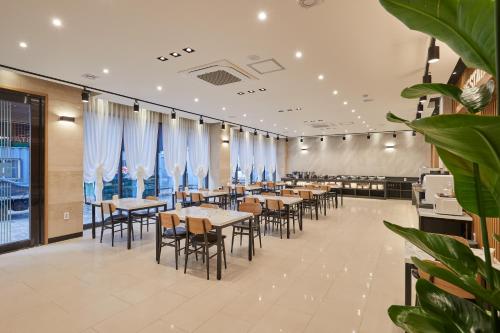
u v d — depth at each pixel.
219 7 2.61
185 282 3.41
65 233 5.28
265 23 2.91
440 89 0.86
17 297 3.03
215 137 9.91
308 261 4.16
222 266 3.94
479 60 0.69
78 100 5.52
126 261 4.12
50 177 5.08
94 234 5.39
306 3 2.56
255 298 3.03
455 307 0.87
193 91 5.51
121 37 3.20
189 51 3.60
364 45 3.44
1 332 2.41
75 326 2.50
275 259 4.24
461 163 0.81
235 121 9.38
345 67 4.20
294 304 2.90
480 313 0.82
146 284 3.35
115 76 4.57
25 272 3.71
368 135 12.09
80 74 4.46
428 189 4.75
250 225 4.21
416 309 0.93
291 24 2.93
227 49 3.54
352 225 6.57
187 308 2.81
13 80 4.58
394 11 0.73
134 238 5.40
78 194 5.49
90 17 2.77
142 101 6.38
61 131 5.24
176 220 3.83
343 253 4.53
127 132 6.98
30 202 4.82
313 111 7.61
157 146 7.89
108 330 2.45
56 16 2.74
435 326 0.80
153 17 2.78
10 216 4.62
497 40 0.60
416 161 11.97
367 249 4.74
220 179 9.84
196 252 4.13
